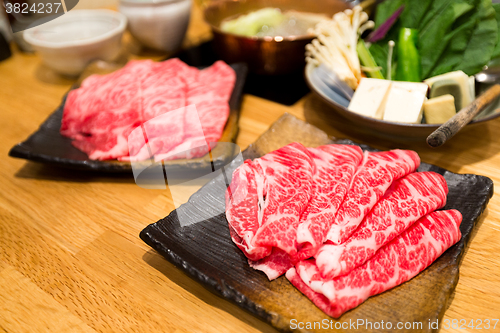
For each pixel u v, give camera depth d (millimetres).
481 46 345
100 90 378
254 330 244
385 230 256
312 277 236
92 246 296
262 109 407
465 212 286
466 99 331
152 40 493
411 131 316
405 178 291
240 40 406
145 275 279
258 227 266
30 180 349
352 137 370
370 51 394
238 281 250
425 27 373
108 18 486
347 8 465
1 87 469
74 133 360
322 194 273
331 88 374
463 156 343
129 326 248
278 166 288
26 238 304
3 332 246
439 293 235
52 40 456
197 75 419
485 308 247
